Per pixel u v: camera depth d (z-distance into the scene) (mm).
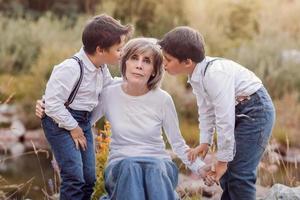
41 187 6543
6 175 7082
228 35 12961
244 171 3982
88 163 3957
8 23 13625
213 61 3949
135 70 3680
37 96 10055
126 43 3764
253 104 3955
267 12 13391
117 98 3844
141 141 3766
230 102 3797
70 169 3820
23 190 6391
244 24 13258
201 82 3908
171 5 12867
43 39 12188
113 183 3617
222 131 3793
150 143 3779
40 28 12508
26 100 10125
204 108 4074
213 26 12336
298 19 13367
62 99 3773
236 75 3973
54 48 10938
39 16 14938
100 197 4102
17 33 12359
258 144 3969
